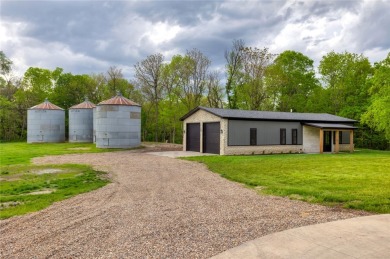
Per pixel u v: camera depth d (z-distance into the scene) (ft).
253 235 18.39
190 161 63.77
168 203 27.09
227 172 46.44
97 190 33.35
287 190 31.78
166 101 168.14
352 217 22.13
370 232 18.39
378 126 99.35
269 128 86.99
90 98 187.42
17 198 28.86
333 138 98.58
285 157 72.23
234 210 24.36
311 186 34.24
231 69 148.15
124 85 183.83
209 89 158.71
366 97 132.16
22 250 16.34
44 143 131.34
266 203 26.71
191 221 21.43
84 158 69.82
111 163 59.57
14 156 73.97
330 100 143.23
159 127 179.01
